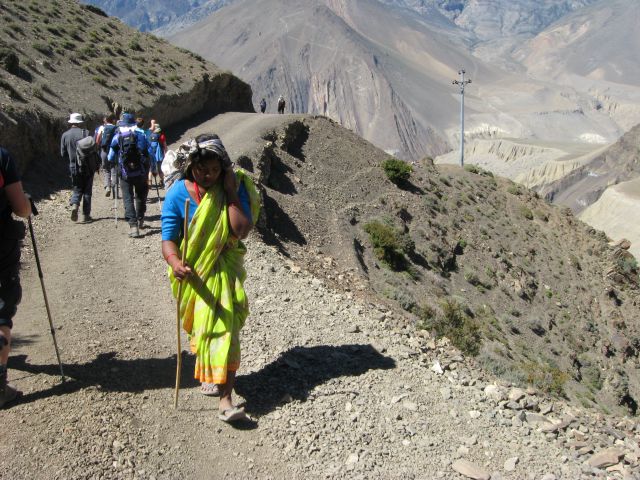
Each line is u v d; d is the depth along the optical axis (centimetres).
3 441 557
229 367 617
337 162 3844
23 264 1162
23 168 2203
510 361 1864
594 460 679
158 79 4638
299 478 590
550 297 4053
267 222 2461
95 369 716
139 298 1020
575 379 3109
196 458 593
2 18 3947
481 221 4391
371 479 594
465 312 2802
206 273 607
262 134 3472
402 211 3594
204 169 598
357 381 765
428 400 754
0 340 586
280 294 1105
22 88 2844
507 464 641
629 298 4844
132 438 596
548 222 5156
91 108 3297
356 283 2130
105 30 5203
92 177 1574
